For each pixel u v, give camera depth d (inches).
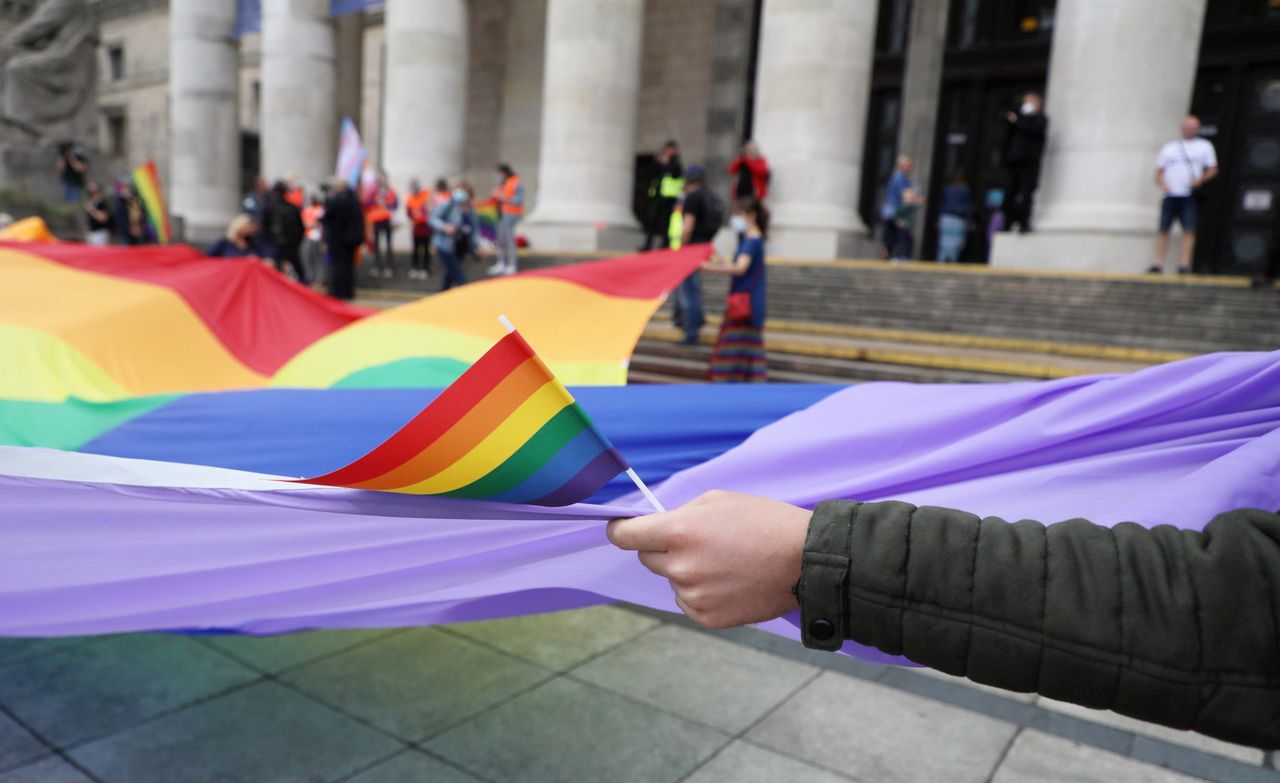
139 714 130.6
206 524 71.5
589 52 700.7
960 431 78.1
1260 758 126.3
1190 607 29.4
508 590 81.6
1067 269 481.4
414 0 775.1
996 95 765.9
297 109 887.7
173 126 1023.0
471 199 584.1
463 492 45.2
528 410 41.3
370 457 42.6
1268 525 30.6
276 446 97.0
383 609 94.5
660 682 145.3
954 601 31.4
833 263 515.8
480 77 1035.3
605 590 81.1
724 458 84.4
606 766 120.5
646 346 366.0
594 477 43.6
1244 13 661.3
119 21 1555.1
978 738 130.3
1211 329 350.0
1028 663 30.6
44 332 138.4
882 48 823.7
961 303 419.8
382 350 144.9
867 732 131.2
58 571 71.3
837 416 91.0
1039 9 745.6
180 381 148.6
